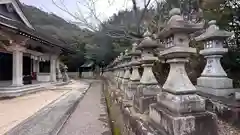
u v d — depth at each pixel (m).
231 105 2.17
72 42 20.48
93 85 15.12
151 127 1.73
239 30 3.98
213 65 2.83
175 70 1.71
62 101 7.10
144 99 2.35
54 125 4.02
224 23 3.90
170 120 1.45
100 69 29.55
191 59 3.78
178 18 1.60
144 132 1.64
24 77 10.35
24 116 4.80
